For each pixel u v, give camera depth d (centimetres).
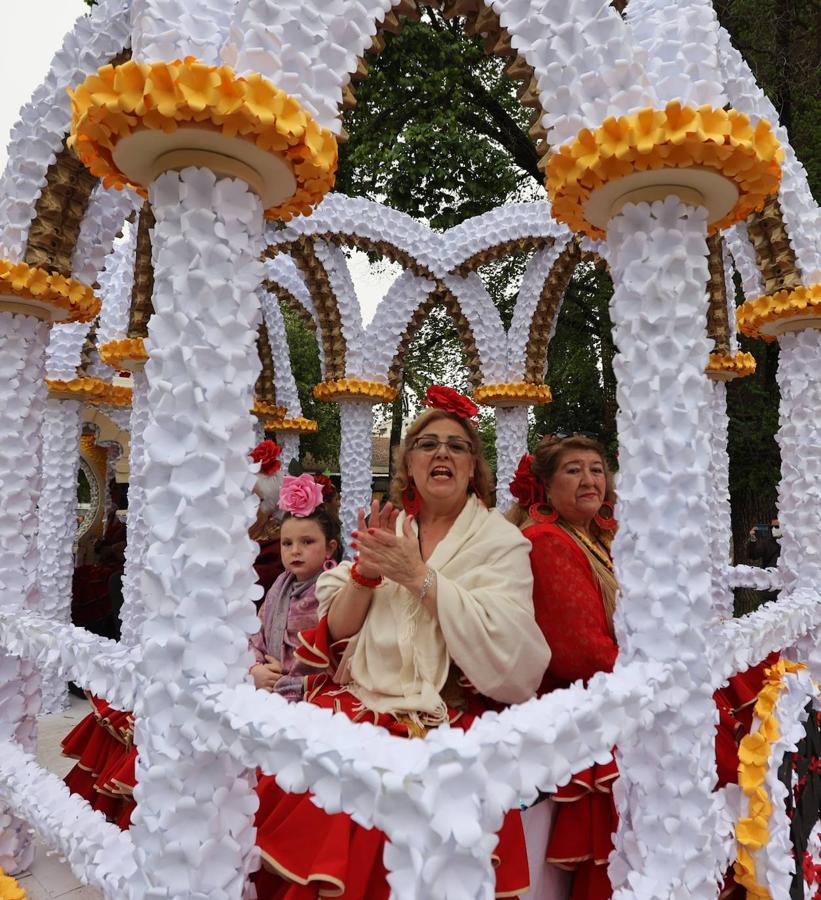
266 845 171
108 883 172
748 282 351
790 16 846
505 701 183
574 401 1242
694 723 175
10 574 255
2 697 253
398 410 1455
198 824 150
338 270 664
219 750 144
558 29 183
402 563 175
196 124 149
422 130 787
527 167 968
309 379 1748
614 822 203
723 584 502
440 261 673
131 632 430
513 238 649
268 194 182
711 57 183
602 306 1076
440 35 743
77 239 270
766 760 213
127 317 535
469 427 213
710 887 175
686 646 177
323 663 204
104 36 231
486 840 112
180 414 156
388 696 189
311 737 127
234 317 161
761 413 920
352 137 847
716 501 536
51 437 552
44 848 289
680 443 178
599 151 172
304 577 266
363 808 116
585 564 222
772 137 175
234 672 156
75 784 324
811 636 296
